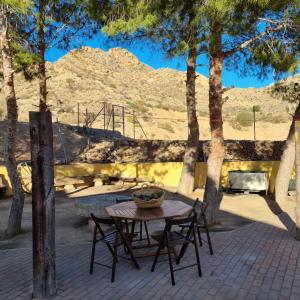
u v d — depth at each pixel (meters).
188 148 14.26
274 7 7.93
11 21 9.02
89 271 6.04
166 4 8.20
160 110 51.94
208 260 6.41
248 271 5.83
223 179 16.45
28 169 15.41
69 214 11.19
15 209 8.91
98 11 9.31
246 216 10.23
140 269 6.06
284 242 7.42
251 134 42.22
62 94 50.22
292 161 12.30
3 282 5.77
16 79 49.03
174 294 5.05
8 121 8.86
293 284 5.29
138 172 17.08
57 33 9.67
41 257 5.12
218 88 9.20
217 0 7.08
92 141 22.69
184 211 6.33
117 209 6.62
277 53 9.17
